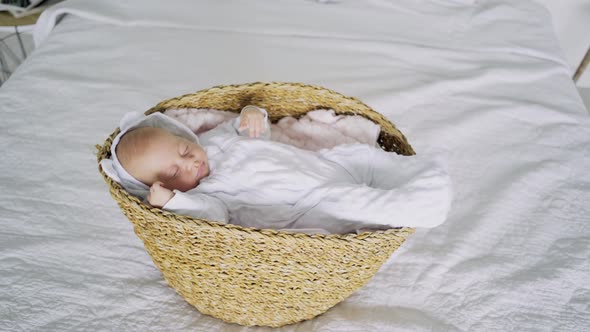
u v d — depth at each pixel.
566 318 0.93
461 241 1.05
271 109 1.20
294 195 0.99
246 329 0.92
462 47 1.60
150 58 1.47
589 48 2.03
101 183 1.12
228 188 1.00
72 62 1.44
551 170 1.22
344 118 1.16
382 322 0.91
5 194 1.07
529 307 0.94
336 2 1.74
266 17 1.65
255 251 0.76
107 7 1.64
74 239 1.00
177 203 0.84
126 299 0.92
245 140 1.06
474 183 1.19
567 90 1.49
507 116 1.37
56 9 1.60
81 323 0.88
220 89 1.11
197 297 0.88
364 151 1.06
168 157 0.95
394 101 1.39
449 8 1.77
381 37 1.61
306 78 1.44
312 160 1.06
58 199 1.08
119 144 0.94
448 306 0.94
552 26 1.78
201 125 1.14
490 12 1.76
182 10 1.65
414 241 1.06
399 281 0.99
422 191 0.88
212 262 0.79
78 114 1.28
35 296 0.90
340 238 0.76
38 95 1.32
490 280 0.98
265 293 0.83
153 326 0.90
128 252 1.00
